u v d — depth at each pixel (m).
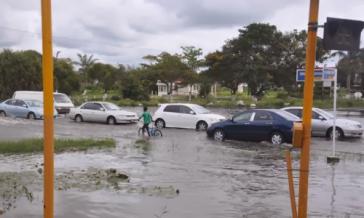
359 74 95.31
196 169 12.57
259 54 80.88
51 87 4.38
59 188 9.38
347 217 7.69
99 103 32.28
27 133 23.23
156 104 65.69
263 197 9.11
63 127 28.30
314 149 18.14
